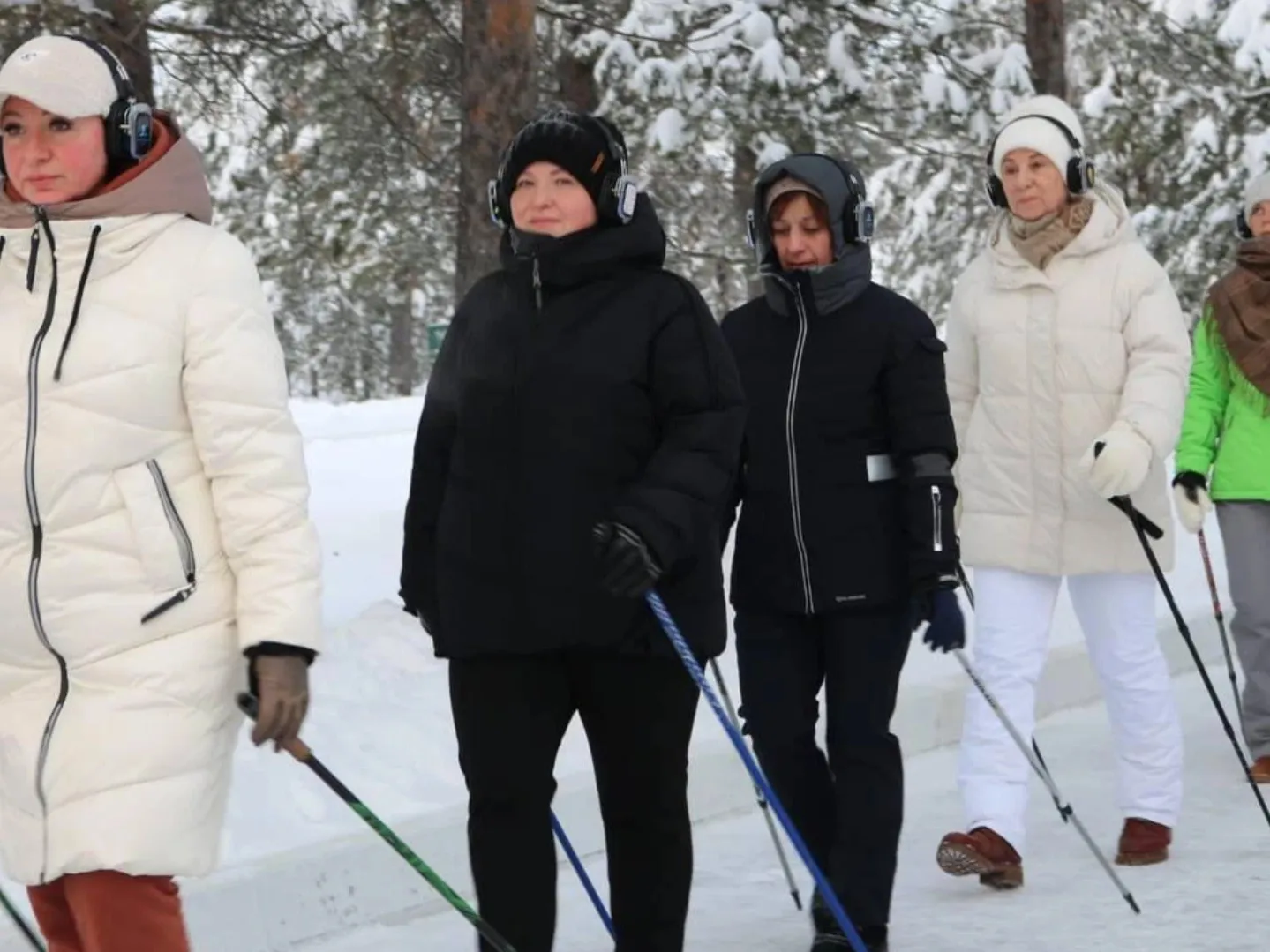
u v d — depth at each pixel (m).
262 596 3.84
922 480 5.65
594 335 4.63
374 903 6.38
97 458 3.82
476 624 4.65
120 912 3.83
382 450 25.97
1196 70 22.55
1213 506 8.66
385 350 49.22
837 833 5.76
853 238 5.79
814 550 5.73
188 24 12.89
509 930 4.68
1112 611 6.96
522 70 10.91
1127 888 6.69
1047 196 6.79
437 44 14.43
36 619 3.81
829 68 16.81
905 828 7.77
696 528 4.58
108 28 11.28
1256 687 8.59
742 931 6.27
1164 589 6.95
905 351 5.73
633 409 4.62
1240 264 8.48
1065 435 6.78
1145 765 7.03
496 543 4.63
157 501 3.86
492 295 4.78
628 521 4.43
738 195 19.44
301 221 17.75
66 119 3.89
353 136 15.30
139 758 3.79
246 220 21.88
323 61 14.08
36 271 3.89
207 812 3.90
